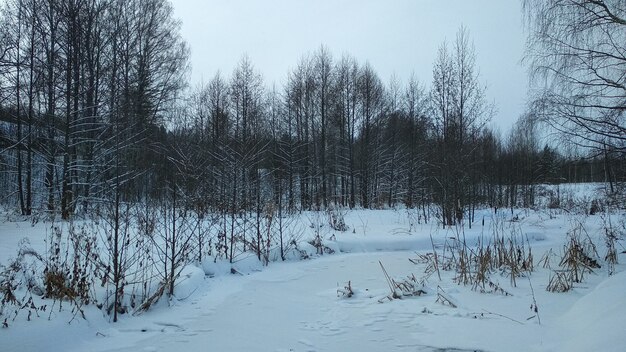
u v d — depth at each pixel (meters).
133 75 21.56
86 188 15.15
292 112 29.52
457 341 4.95
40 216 14.42
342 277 8.95
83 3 16.88
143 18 23.08
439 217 17.12
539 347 4.57
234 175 11.84
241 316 6.17
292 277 8.98
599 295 5.47
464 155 17.14
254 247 10.05
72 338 4.88
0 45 15.76
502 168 31.53
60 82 16.53
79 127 16.39
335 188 31.34
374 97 31.03
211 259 8.87
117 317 5.78
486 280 7.82
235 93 28.06
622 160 10.55
